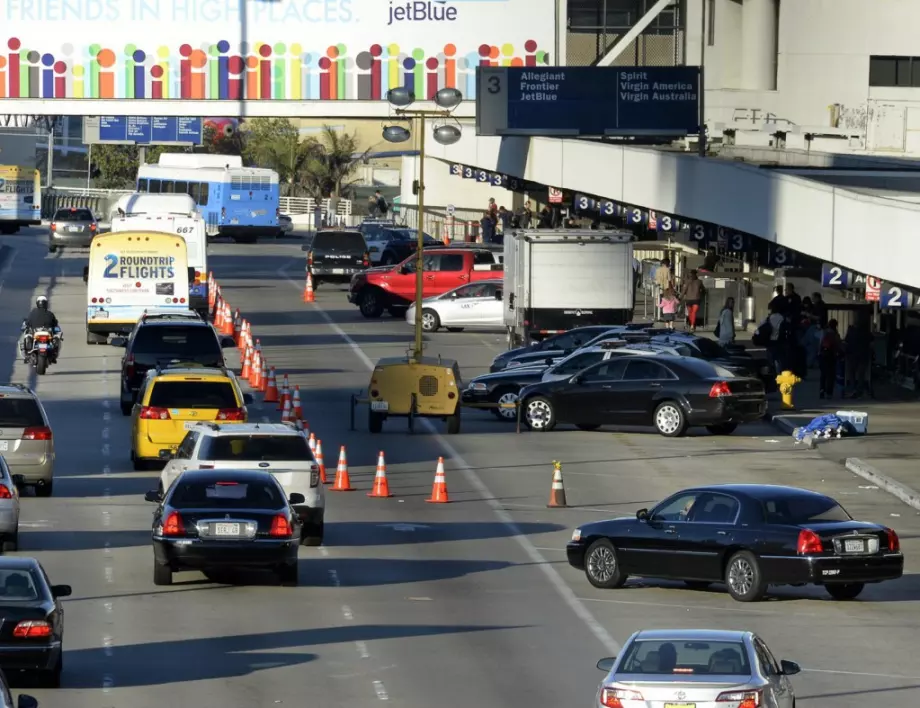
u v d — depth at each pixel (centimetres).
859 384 12269
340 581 6400
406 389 10419
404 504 8181
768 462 9525
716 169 13425
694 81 17488
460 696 4653
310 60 18125
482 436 10456
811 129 19988
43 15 17938
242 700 4572
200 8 18025
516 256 13738
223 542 6025
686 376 10419
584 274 13562
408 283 16925
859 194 10431
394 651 5228
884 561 6019
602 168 16450
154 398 8794
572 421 10600
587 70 17488
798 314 13212
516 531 7538
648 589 6391
